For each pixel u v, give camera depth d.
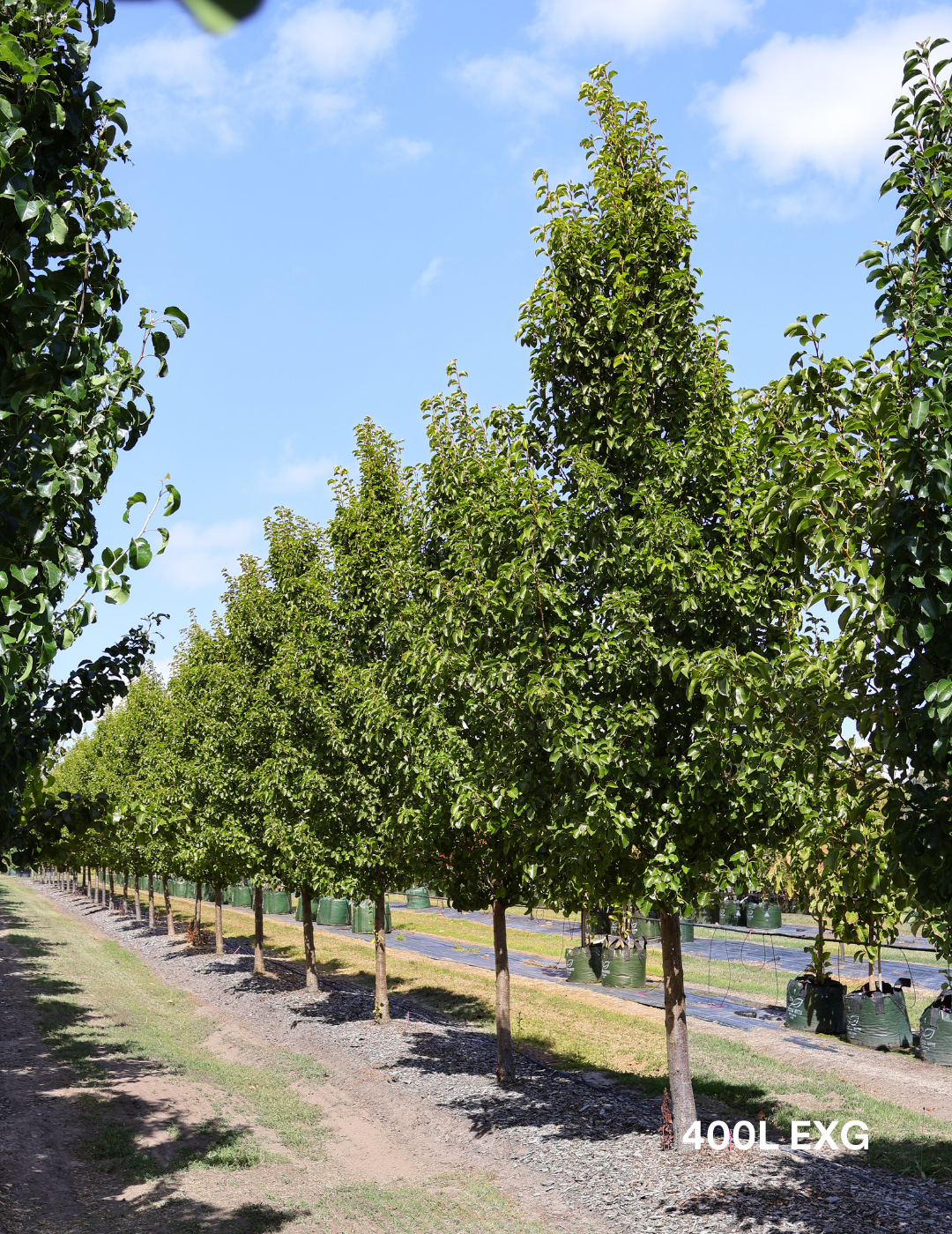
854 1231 7.84
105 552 5.43
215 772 24.81
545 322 10.62
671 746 9.61
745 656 5.67
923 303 5.01
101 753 44.94
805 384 5.44
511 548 10.34
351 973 26.45
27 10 5.26
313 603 20.19
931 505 4.74
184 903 56.41
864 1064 14.95
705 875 9.45
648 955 28.17
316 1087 14.60
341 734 17.47
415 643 12.12
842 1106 12.24
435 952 30.11
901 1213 8.28
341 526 18.95
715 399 9.90
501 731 10.04
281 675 20.38
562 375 10.96
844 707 5.24
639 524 9.34
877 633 5.12
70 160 5.71
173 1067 15.48
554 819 9.40
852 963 27.69
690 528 9.25
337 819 18.16
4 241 4.72
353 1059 16.16
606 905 10.34
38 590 5.09
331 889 18.62
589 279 10.57
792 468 5.31
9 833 7.08
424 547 14.80
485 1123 12.08
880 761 5.32
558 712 8.88
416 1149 11.42
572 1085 13.61
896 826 5.13
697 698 9.32
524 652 9.59
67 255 5.49
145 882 62.66
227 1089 14.32
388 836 17.03
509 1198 9.52
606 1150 10.48
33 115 5.25
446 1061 15.53
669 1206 8.74
